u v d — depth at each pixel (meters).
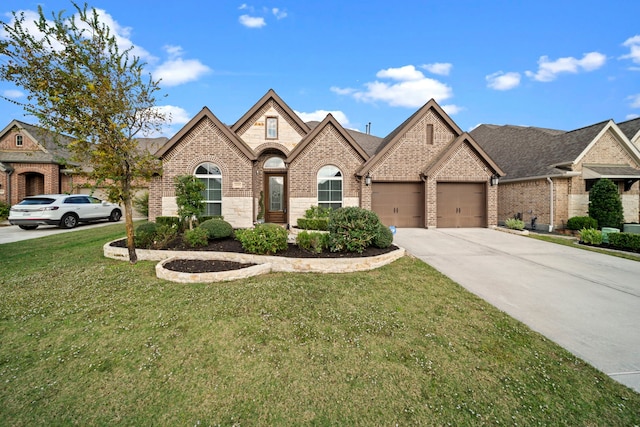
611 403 2.93
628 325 4.50
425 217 13.90
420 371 3.37
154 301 5.07
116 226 14.58
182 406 2.84
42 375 3.25
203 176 12.93
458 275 6.86
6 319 4.48
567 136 15.51
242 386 3.10
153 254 7.79
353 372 3.34
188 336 4.00
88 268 7.00
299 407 2.84
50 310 4.76
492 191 14.09
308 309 4.84
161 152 12.51
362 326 4.34
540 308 5.10
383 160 14.01
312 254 7.66
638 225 11.55
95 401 2.89
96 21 6.43
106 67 6.51
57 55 6.23
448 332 4.24
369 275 6.76
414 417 2.74
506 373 3.36
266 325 4.29
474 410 2.83
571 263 7.93
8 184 19.02
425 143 14.27
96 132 6.56
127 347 3.76
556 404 2.92
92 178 6.98
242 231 8.48
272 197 14.73
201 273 6.12
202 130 12.88
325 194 13.82
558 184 13.98
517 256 8.66
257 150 14.36
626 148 14.18
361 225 7.78
